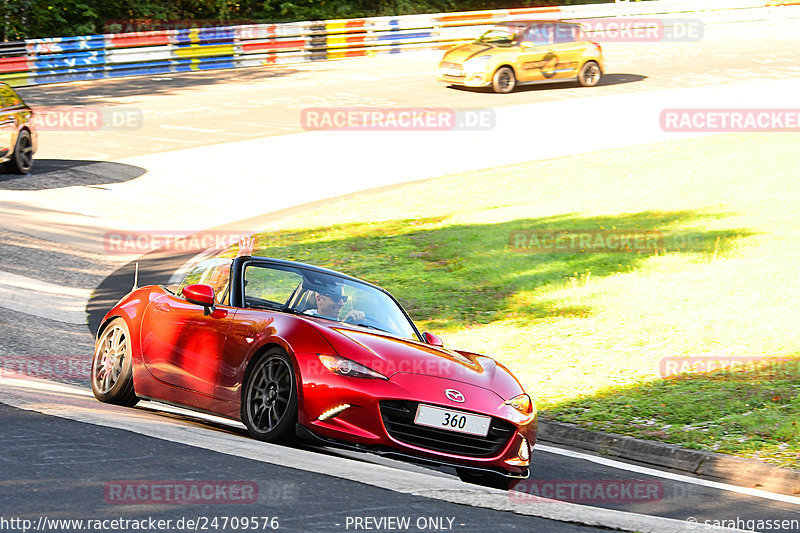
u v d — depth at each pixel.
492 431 23.45
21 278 50.25
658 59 140.38
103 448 20.05
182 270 55.69
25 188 71.12
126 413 25.58
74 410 24.09
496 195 75.31
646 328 46.38
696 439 31.61
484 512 18.11
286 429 22.84
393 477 20.48
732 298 49.78
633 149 89.38
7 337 38.44
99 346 29.64
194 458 19.91
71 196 70.88
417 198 75.75
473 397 23.48
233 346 24.67
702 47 151.38
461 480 25.02
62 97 110.00
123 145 88.56
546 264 57.31
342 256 60.47
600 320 48.00
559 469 28.31
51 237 60.03
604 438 32.56
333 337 23.52
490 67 112.19
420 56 149.12
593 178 78.38
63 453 19.28
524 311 49.91
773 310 47.47
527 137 95.75
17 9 152.25
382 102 110.62
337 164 86.50
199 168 82.62
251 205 74.31
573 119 102.69
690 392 37.09
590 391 37.81
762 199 68.44
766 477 28.48
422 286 54.56
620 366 41.00
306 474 19.50
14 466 17.98
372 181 82.06
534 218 67.44
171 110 105.06
